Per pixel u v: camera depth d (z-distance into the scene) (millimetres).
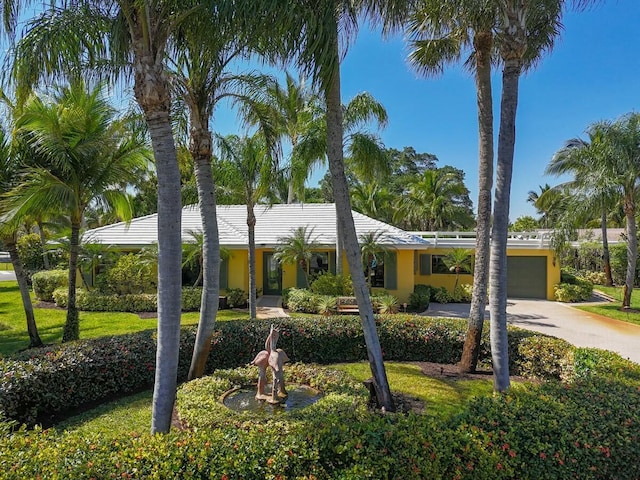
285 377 7797
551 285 21547
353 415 4996
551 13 8664
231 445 3885
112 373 7770
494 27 7984
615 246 26812
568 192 23344
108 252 18438
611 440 4051
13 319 15594
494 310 7234
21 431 4172
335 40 5332
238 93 9594
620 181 16594
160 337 4961
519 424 4148
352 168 17359
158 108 4906
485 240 9242
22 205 9594
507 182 7172
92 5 5387
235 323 10070
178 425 6418
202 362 8234
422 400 7711
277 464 3736
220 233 20297
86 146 10266
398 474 3635
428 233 22703
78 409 7270
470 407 4668
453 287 22406
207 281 8195
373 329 7152
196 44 6270
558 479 3863
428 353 10195
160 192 4949
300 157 15695
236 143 14008
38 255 28750
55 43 5613
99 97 10320
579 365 7203
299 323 10211
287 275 20562
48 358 7137
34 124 9594
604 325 15109
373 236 18172
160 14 4930
